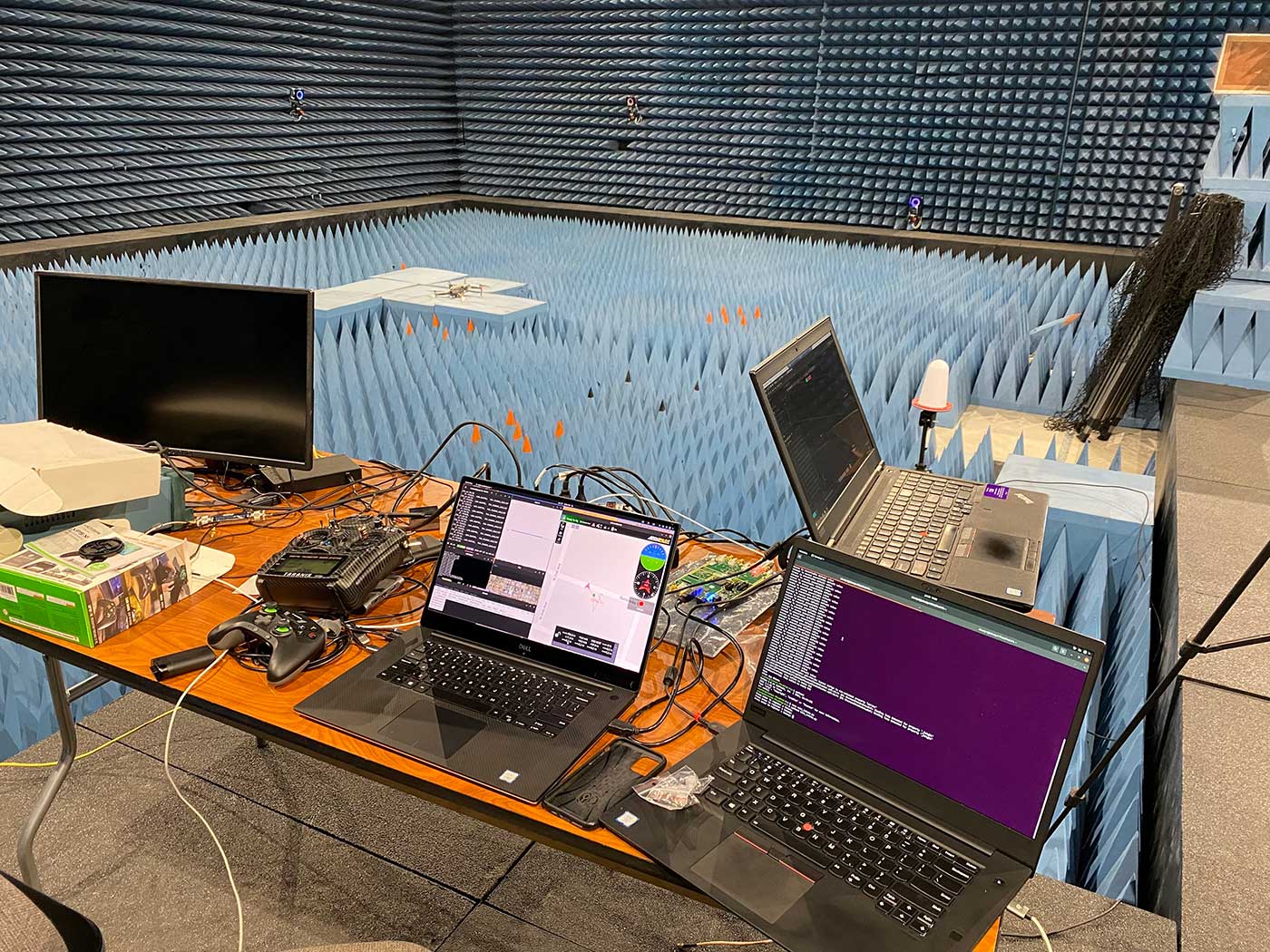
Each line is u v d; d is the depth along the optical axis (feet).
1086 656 3.62
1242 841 4.54
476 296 19.20
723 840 3.75
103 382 6.70
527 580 5.02
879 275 22.02
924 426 7.34
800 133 27.04
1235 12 21.40
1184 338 12.91
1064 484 10.38
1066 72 23.12
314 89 26.81
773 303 19.97
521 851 6.95
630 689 4.63
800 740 4.25
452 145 32.07
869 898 3.50
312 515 6.70
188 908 6.34
